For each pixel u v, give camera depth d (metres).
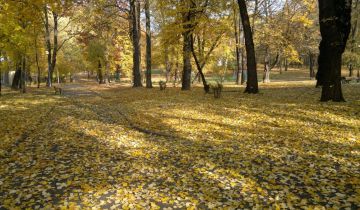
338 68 13.23
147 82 30.20
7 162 7.69
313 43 38.53
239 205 5.29
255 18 33.50
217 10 21.70
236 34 32.94
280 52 36.88
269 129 10.39
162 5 22.16
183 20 21.70
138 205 5.29
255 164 7.28
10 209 5.19
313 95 16.39
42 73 57.59
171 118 12.93
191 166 7.34
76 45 61.53
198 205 5.32
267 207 5.18
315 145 8.41
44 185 6.23
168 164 7.53
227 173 6.79
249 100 16.06
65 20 55.09
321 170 6.66
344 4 13.95
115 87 37.69
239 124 11.34
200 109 14.39
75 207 5.22
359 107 11.86
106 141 9.74
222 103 15.63
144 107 16.33
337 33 12.92
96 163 7.64
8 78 54.66
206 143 9.25
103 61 50.00
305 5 34.50
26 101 21.22
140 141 9.75
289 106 13.33
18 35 18.64
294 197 5.43
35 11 12.95
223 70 44.72
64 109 16.95
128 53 49.12
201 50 27.92
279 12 35.50
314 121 10.79
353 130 9.46
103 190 5.95
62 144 9.38
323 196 5.45
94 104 19.62
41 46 38.56
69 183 6.27
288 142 8.80
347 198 5.29
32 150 8.72
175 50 33.06
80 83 56.62
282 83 31.30
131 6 32.88
